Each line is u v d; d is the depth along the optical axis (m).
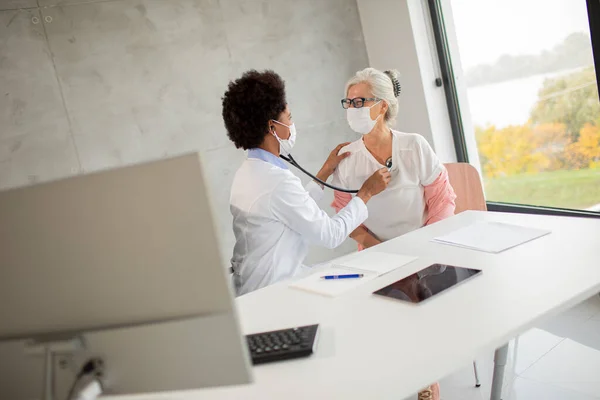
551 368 2.25
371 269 1.66
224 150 3.23
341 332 1.27
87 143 2.90
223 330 0.87
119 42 2.93
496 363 1.82
